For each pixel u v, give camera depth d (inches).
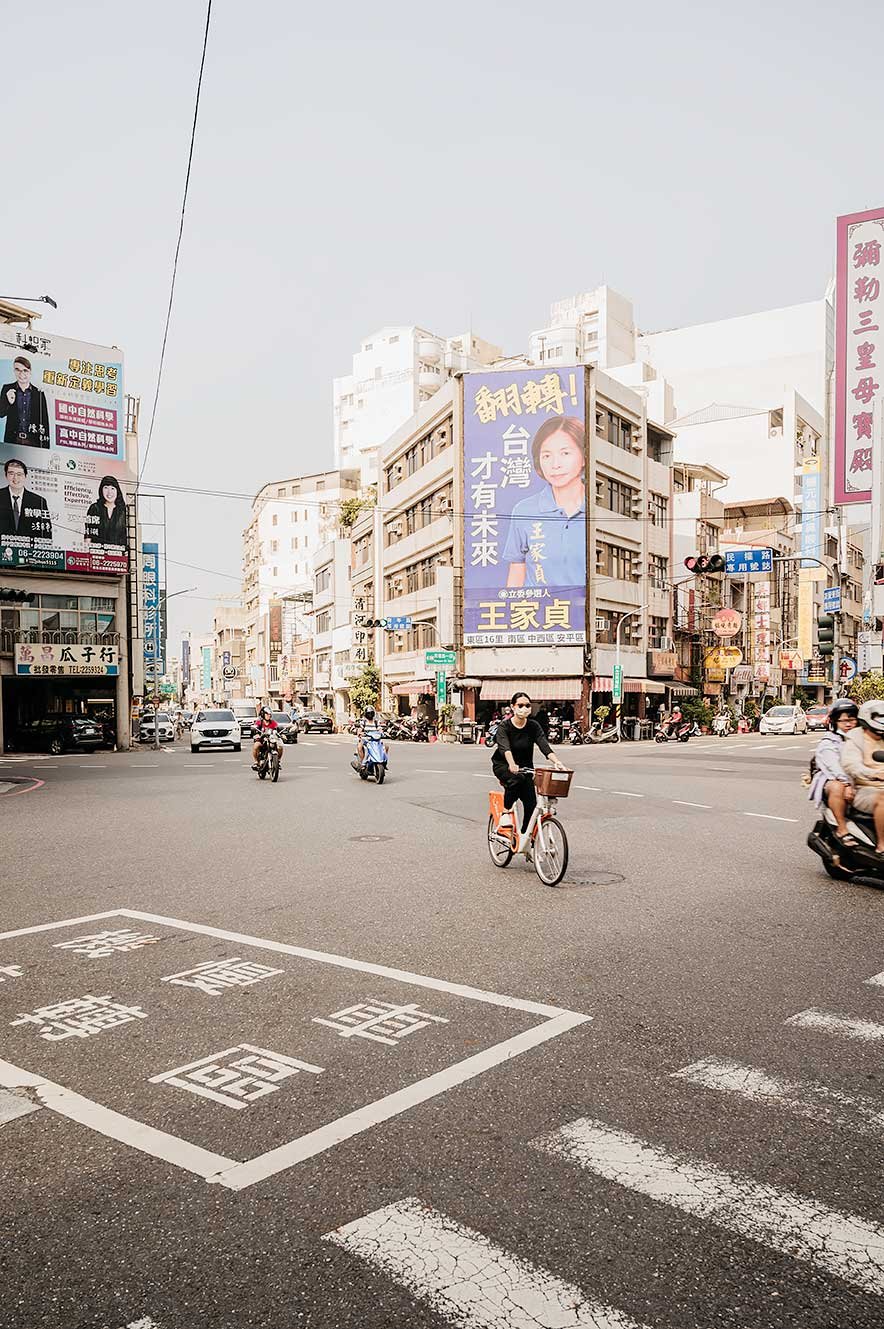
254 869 356.8
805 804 564.1
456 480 1621.6
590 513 1579.7
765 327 2834.6
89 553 1407.5
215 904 295.9
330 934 254.5
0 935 260.1
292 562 3614.7
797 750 1179.3
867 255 823.7
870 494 834.2
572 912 277.7
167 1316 97.5
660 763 944.3
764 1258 106.0
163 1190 122.0
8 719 1622.8
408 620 1781.5
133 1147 134.2
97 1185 123.6
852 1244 108.4
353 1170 126.3
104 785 771.4
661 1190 120.3
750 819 494.3
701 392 2903.5
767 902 290.7
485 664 1588.3
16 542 1336.1
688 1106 145.3
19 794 700.0
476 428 1601.9
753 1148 131.5
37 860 387.5
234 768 982.4
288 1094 151.3
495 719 1446.9
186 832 465.1
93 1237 111.7
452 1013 189.3
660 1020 184.1
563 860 310.8
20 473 1339.8
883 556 829.8
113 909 291.6
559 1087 152.6
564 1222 113.1
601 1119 140.9
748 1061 162.9
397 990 204.5
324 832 457.1
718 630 2006.6
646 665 1776.6
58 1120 143.4
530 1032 177.8
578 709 1556.3
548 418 1579.7
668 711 1806.1
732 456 2620.6
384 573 2128.4
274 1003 197.5
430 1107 145.6
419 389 3341.5
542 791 317.1
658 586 1855.3
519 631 1571.1
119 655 1470.2
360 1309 98.0
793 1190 120.3
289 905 292.0
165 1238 111.1
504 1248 108.0
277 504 3661.4
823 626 1027.3
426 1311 97.5
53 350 1370.6
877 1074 157.3
